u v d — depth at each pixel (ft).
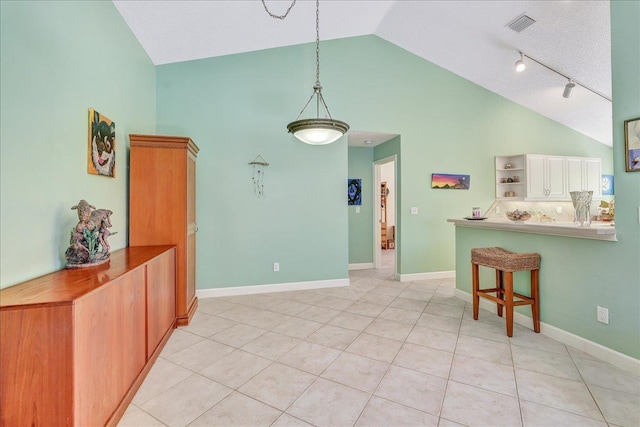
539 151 17.12
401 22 13.08
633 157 6.58
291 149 13.28
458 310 10.78
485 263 9.28
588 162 17.53
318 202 13.67
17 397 3.90
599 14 10.23
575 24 10.80
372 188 18.53
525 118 16.90
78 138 6.59
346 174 14.07
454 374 6.59
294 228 13.37
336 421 5.19
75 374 4.03
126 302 5.65
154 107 11.70
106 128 7.80
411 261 15.29
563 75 13.65
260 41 12.17
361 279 15.48
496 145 16.49
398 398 5.78
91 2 7.13
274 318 10.05
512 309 8.43
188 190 9.80
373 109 14.44
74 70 6.43
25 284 4.77
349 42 14.02
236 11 9.89
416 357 7.36
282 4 10.11
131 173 9.12
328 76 13.71
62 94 6.04
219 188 12.48
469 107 16.06
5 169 4.63
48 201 5.61
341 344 8.11
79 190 6.64
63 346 3.98
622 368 6.73
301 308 11.02
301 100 13.33
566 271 8.03
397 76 14.83
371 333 8.80
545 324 8.61
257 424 5.14
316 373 6.70
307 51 13.42
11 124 4.74
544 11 10.57
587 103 15.46
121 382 5.42
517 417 5.20
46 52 5.54
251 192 12.82
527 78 14.57
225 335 8.72
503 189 16.93
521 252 9.45
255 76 12.81
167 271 8.43
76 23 6.50
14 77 4.79
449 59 14.87
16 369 3.90
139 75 10.25
